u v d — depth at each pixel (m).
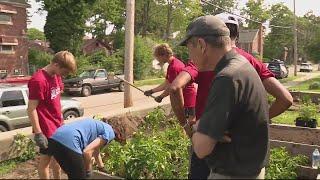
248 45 72.44
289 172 5.78
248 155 2.88
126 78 13.24
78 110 13.75
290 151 7.15
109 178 2.98
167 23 61.62
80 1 36.81
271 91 4.11
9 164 6.92
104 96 26.00
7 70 34.59
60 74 4.79
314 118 9.87
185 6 60.44
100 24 49.38
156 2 60.34
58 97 4.96
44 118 4.78
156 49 6.47
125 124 9.09
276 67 40.72
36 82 4.65
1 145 7.00
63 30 36.78
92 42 53.69
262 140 2.94
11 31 34.72
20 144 7.18
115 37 54.28
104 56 38.78
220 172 2.96
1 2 33.44
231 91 2.79
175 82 4.35
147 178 5.46
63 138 4.39
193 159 4.20
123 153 5.69
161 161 5.54
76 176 4.44
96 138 4.73
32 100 4.67
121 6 49.75
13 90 11.92
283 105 4.11
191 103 6.29
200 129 2.83
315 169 5.96
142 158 5.48
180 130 7.47
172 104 4.91
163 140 6.98
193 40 3.23
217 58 3.14
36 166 6.81
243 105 2.84
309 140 8.67
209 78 4.25
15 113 11.80
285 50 97.75
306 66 64.12
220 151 2.95
